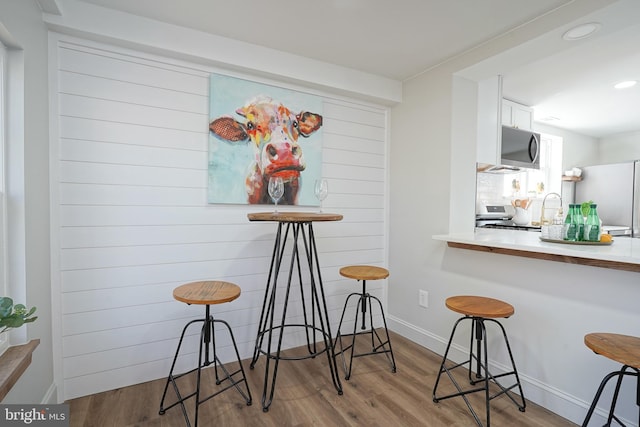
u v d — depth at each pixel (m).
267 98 2.32
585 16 1.60
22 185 1.38
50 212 1.71
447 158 2.38
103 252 1.87
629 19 1.62
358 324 2.81
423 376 2.10
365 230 2.84
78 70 1.79
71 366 1.79
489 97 2.57
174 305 2.07
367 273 2.15
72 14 1.67
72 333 1.79
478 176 3.41
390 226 2.90
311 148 2.50
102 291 1.87
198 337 2.15
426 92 2.55
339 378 2.06
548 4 1.70
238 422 1.63
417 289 2.63
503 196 3.62
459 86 2.38
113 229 1.89
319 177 2.54
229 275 2.24
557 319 1.73
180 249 2.08
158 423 1.61
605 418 1.54
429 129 2.53
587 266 1.60
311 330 2.59
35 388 1.49
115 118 1.88
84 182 1.81
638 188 3.84
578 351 1.64
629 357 1.14
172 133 2.04
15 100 1.37
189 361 2.11
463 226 2.42
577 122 3.98
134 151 1.94
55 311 1.74
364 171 2.81
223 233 2.21
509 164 2.74
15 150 1.37
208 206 2.16
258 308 2.35
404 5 1.73
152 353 2.01
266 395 1.85
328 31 2.01
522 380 1.88
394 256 2.86
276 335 2.44
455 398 1.86
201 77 2.12
